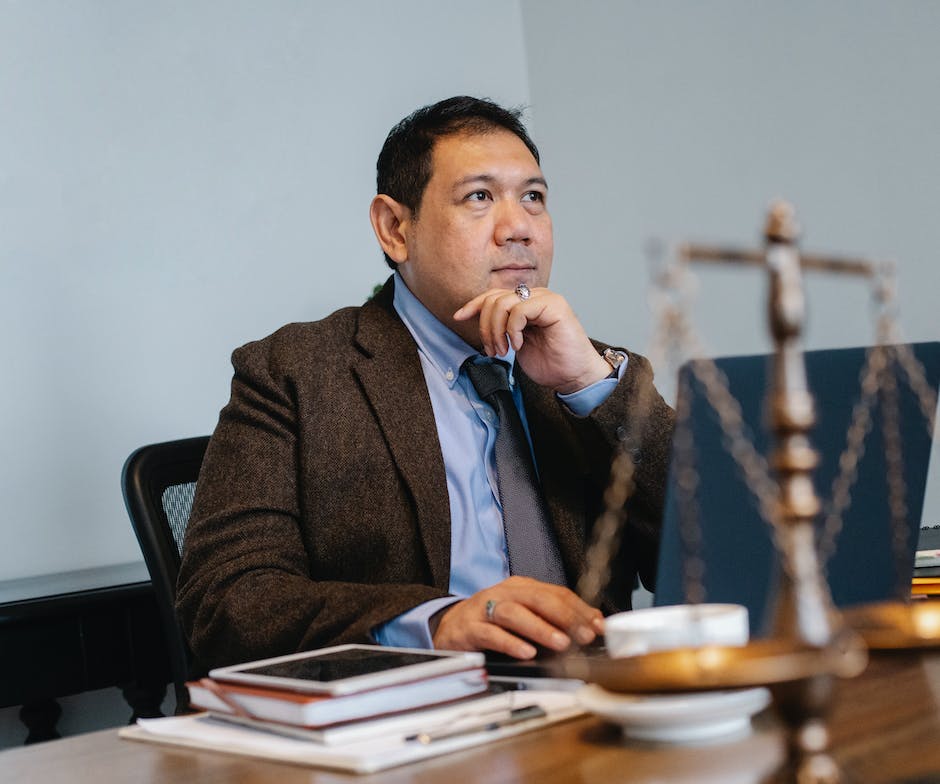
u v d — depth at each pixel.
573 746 0.75
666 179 3.69
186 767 0.80
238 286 3.43
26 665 2.29
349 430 1.57
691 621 0.74
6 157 3.07
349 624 1.23
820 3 3.27
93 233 3.18
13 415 3.00
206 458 1.59
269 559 1.44
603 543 0.75
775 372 0.59
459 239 1.64
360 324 1.70
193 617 1.44
